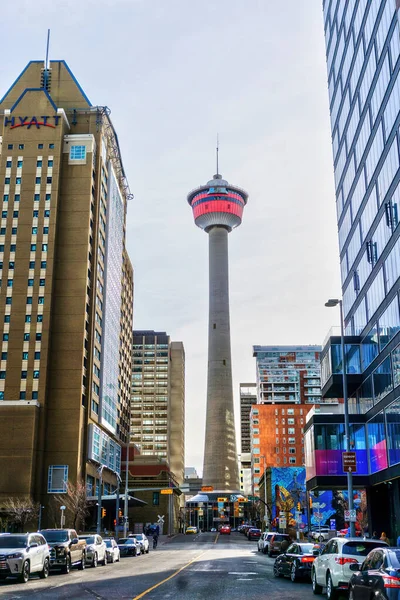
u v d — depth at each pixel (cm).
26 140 11488
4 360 10319
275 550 5819
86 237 11150
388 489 5794
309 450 6619
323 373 6969
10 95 12350
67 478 9950
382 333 5519
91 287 11306
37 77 12488
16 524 9381
